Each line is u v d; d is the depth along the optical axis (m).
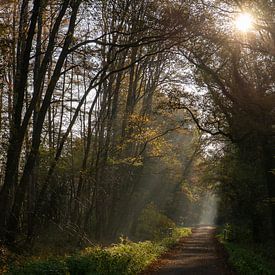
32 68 22.80
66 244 21.84
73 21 18.34
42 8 17.00
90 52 19.59
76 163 29.34
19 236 18.31
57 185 26.80
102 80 21.02
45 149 23.45
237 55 21.48
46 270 11.92
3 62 18.61
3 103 25.09
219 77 23.16
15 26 21.23
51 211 25.09
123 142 27.97
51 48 16.80
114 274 14.98
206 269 20.38
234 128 23.20
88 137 24.33
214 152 36.44
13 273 11.76
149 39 21.06
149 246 26.80
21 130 16.08
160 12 19.31
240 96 21.36
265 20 18.73
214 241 44.19
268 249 27.11
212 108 24.56
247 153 29.77
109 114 28.39
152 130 28.19
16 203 17.78
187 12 19.33
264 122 21.09
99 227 27.52
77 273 13.41
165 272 18.92
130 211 35.66
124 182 30.02
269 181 23.62
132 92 30.30
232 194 38.06
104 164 26.14
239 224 43.34
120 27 21.64
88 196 27.00
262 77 21.95
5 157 20.44
